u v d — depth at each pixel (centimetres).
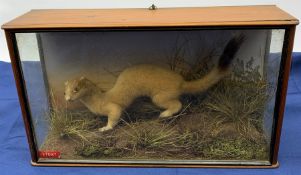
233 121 100
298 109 131
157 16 93
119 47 92
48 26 85
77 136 104
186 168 103
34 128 102
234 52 91
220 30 88
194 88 96
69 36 91
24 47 91
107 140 104
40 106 101
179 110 98
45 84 99
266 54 91
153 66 94
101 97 98
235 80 95
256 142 101
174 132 101
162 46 92
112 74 96
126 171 102
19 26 86
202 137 101
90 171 102
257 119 99
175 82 94
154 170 102
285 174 99
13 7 148
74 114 102
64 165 105
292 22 82
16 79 92
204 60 93
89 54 94
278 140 97
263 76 94
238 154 102
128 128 102
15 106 137
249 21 84
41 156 105
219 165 103
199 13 97
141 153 104
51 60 96
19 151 111
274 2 142
